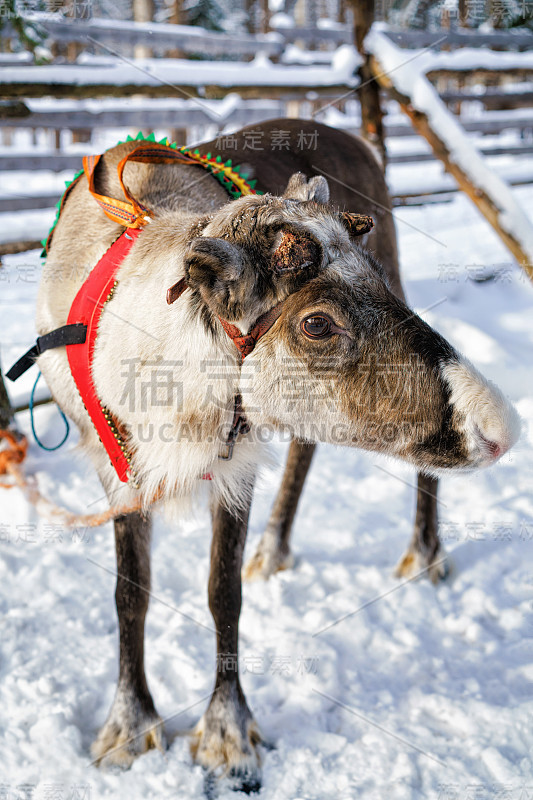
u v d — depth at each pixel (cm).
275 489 424
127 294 228
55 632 302
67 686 275
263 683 285
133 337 221
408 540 384
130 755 248
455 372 198
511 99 1100
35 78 509
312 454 343
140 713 254
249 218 200
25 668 279
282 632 309
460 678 288
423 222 934
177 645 296
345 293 197
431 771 243
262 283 198
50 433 433
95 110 759
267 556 347
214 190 275
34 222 712
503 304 687
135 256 232
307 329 198
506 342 584
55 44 1100
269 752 252
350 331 197
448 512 409
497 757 244
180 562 352
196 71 624
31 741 250
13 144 1238
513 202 482
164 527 378
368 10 486
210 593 254
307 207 206
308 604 330
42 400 441
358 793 234
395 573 352
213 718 252
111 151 274
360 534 387
